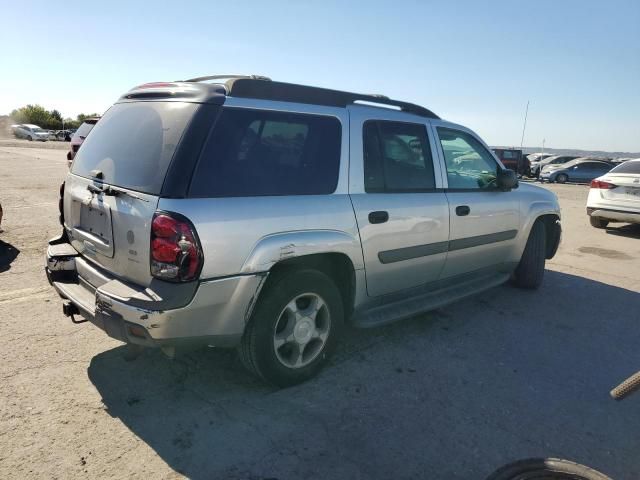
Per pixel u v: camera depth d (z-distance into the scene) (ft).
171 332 8.67
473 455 8.81
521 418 10.07
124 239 9.27
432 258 13.66
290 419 9.62
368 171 11.89
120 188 9.50
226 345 9.62
